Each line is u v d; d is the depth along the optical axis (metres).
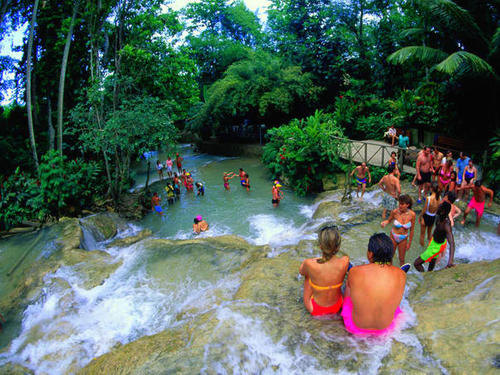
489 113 13.80
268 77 22.36
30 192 12.77
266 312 4.12
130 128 13.09
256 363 3.38
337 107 21.06
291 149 15.24
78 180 13.48
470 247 7.65
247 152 24.73
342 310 3.75
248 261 7.92
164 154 29.02
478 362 2.83
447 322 3.41
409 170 13.16
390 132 16.77
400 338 3.31
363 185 11.74
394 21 22.27
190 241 9.33
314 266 3.63
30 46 13.96
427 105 16.53
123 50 14.28
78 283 7.80
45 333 6.25
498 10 12.72
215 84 24.16
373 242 3.38
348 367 3.12
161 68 16.06
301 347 3.45
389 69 21.48
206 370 3.36
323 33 25.44
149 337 4.22
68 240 10.11
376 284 3.23
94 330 6.22
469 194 10.38
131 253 9.10
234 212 13.82
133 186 19.39
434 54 13.09
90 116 13.88
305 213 13.09
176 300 6.85
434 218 6.95
